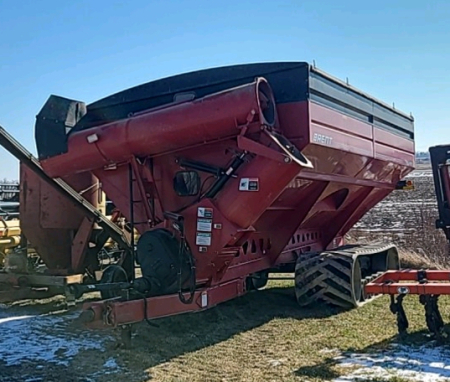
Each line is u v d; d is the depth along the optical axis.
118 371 4.93
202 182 5.89
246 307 7.57
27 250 8.73
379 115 7.83
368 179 8.19
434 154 6.66
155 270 5.54
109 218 8.71
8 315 7.49
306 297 7.46
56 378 4.79
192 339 5.94
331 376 4.60
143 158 5.95
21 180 8.29
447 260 11.97
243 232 5.56
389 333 5.96
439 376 4.50
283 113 5.77
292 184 6.26
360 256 7.79
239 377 4.67
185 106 5.52
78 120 6.50
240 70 6.01
